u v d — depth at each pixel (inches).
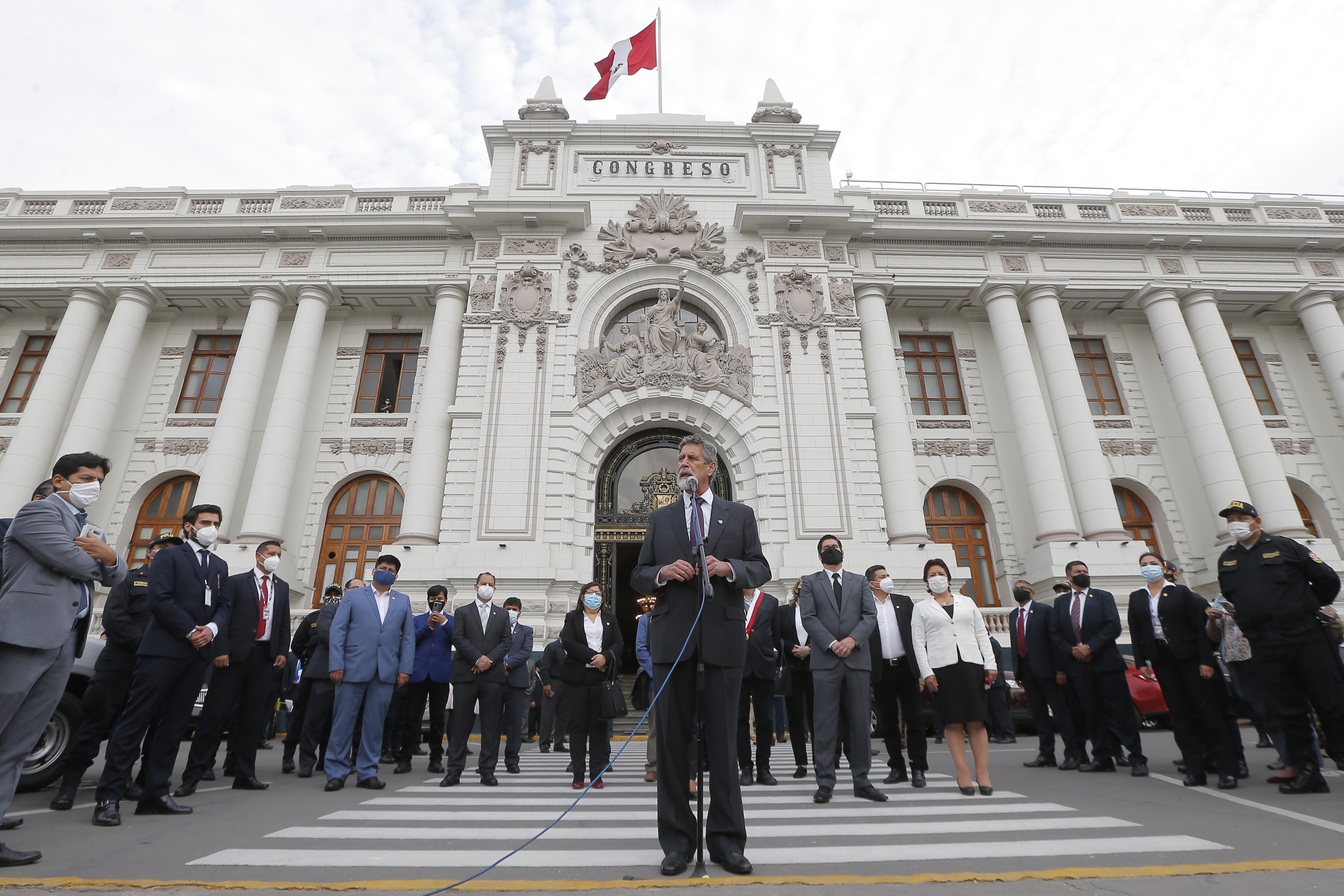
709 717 131.7
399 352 775.7
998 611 616.4
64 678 156.7
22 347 768.9
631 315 742.5
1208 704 235.6
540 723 441.1
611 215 754.8
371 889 115.5
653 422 683.4
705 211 761.6
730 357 694.5
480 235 740.0
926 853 141.6
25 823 180.4
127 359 710.5
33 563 148.9
